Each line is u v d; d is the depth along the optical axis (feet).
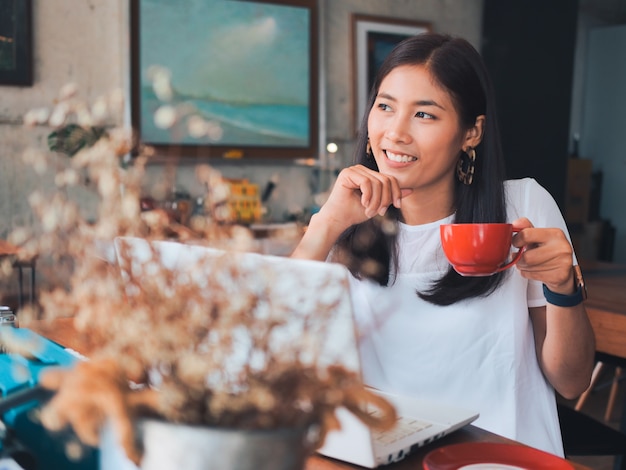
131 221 2.01
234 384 1.85
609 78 22.62
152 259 1.95
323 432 1.82
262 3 15.10
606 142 22.76
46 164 2.23
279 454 1.75
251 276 1.93
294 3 15.47
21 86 13.25
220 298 1.88
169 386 1.75
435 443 3.26
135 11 13.85
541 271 3.80
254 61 15.11
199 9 14.44
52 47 13.51
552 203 4.95
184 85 14.42
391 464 3.01
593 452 5.67
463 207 4.79
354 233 4.93
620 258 22.26
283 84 15.47
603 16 23.65
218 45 14.70
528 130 17.72
